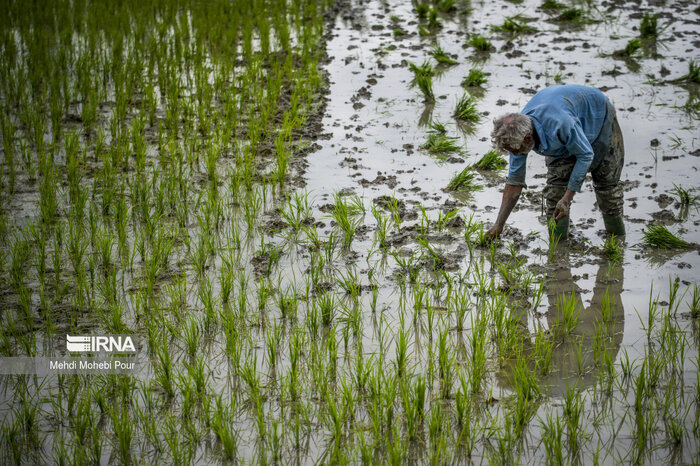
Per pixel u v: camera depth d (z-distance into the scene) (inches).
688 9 832.3
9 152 502.3
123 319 354.0
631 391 298.5
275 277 389.7
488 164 506.0
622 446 269.1
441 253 408.2
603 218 414.3
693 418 280.8
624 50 697.6
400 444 270.8
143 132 557.3
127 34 773.9
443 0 868.6
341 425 277.9
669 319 327.3
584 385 303.6
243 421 288.7
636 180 478.6
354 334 342.0
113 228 435.8
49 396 302.8
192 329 329.4
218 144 535.5
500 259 399.5
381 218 447.8
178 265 399.5
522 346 320.8
